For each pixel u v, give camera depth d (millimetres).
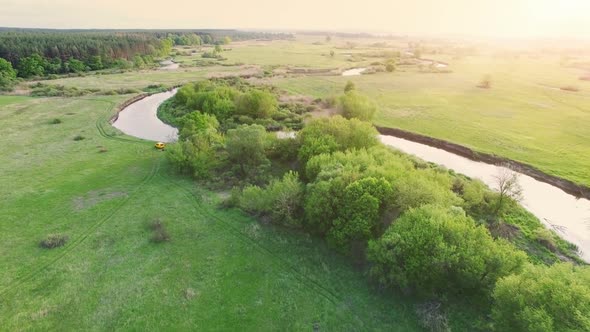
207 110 86062
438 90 114312
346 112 80000
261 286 32875
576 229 42469
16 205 46812
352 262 35062
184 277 34156
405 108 92438
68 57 164625
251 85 124312
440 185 41594
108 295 32031
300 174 52906
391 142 72375
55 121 84000
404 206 34781
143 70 165250
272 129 80688
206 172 54125
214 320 29344
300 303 30844
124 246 38812
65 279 34000
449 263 28469
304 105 97875
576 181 52000
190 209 45844
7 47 150000
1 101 102812
